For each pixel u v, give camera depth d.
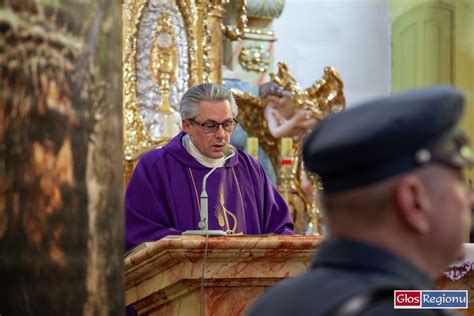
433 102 2.08
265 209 7.85
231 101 7.75
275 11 12.59
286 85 12.04
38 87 2.94
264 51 12.51
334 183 2.12
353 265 2.08
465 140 2.16
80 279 3.02
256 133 12.09
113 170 3.17
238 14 12.26
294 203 11.63
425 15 14.68
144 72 10.52
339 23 14.16
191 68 10.75
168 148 7.75
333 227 2.14
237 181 7.77
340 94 12.17
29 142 2.92
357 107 2.16
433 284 2.15
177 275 5.58
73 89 3.02
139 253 5.68
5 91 2.90
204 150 7.65
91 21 3.10
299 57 13.80
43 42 2.95
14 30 2.91
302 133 12.02
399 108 2.08
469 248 6.03
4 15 2.89
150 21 10.63
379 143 2.05
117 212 3.20
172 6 10.73
